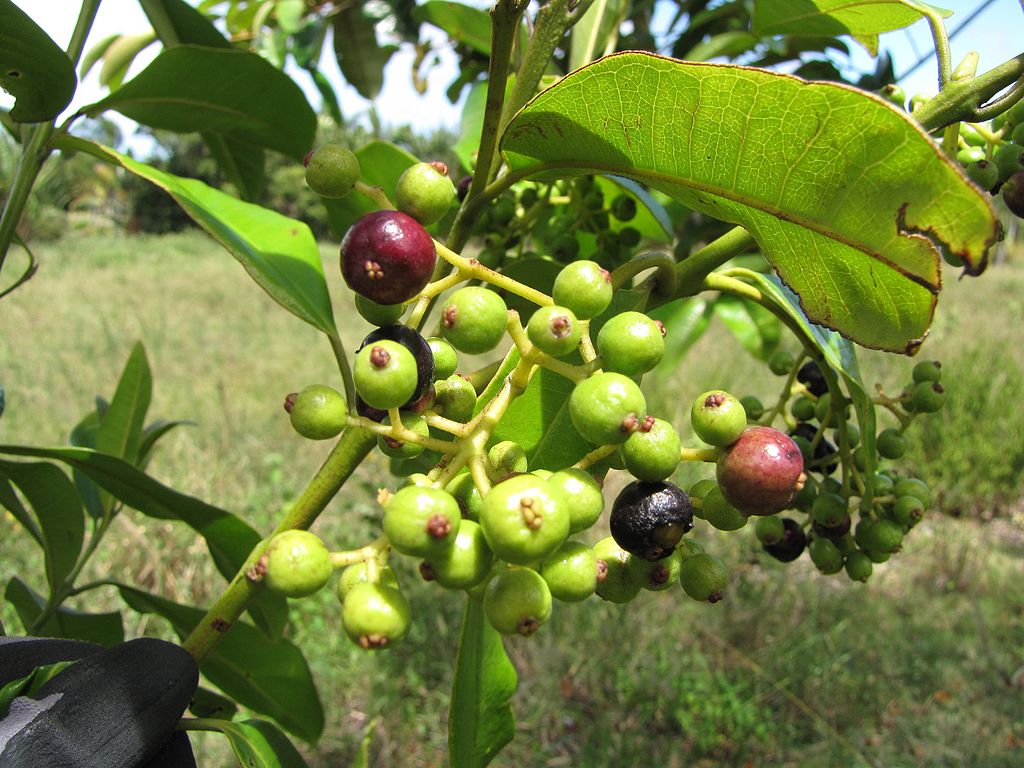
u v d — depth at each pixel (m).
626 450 0.10
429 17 0.27
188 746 0.12
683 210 0.24
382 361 0.09
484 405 0.12
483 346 0.10
